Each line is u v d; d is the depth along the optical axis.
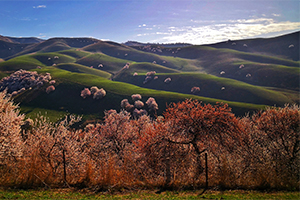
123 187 6.55
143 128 13.45
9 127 8.09
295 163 8.72
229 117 9.12
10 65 175.12
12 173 6.79
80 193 5.96
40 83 108.56
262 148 9.63
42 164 7.61
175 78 147.38
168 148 8.39
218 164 8.12
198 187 6.71
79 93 105.00
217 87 128.12
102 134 13.32
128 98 99.88
